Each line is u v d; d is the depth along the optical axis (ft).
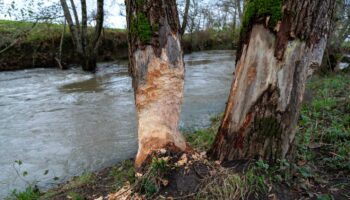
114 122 25.13
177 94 11.84
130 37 11.53
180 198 10.11
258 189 10.12
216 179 10.39
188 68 53.42
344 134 15.03
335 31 37.19
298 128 16.01
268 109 10.48
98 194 13.00
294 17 9.74
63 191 14.40
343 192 10.75
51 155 19.66
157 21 11.13
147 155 11.48
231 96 11.21
